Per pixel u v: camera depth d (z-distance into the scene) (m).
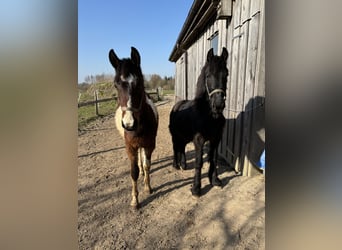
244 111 2.96
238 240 1.91
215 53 4.32
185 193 2.73
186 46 7.72
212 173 2.83
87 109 10.22
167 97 18.19
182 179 3.12
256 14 2.57
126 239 1.99
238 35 3.07
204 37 5.08
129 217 2.30
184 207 2.44
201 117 2.46
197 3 4.07
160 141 5.20
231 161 3.41
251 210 2.29
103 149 4.66
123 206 2.50
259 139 2.73
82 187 2.95
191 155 4.12
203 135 2.51
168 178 3.16
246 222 2.12
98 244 1.94
